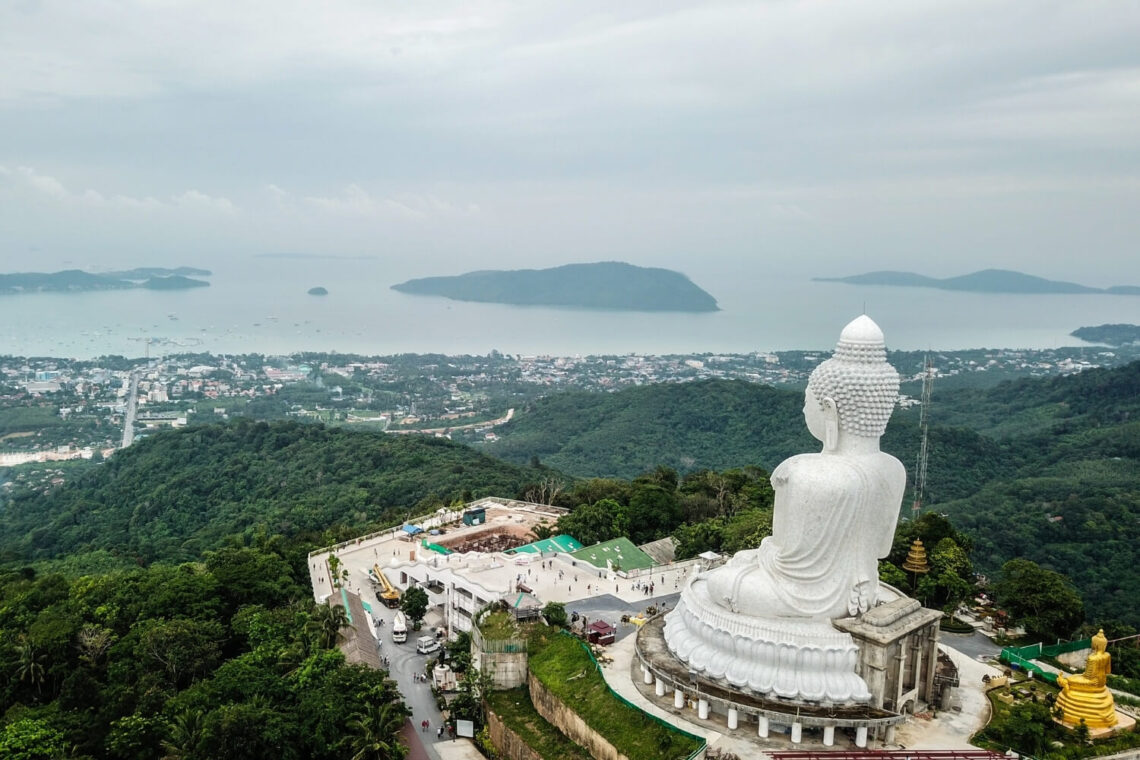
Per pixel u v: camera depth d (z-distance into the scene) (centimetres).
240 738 6344
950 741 5719
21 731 6712
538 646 7744
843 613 5894
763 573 6025
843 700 5631
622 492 13525
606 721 6259
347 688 6988
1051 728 5831
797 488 5816
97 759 6900
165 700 7250
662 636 6994
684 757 5525
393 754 6544
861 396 5962
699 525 11369
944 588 8644
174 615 8831
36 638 8038
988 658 7444
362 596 10869
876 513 5944
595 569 10106
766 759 5459
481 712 7481
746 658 5859
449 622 9888
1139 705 6525
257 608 9119
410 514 15312
